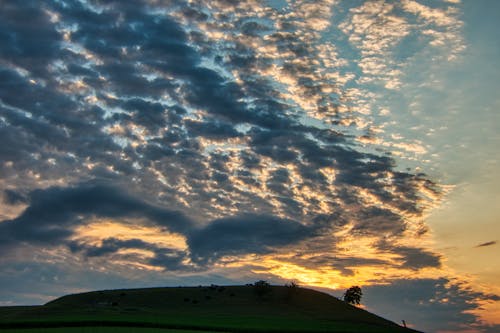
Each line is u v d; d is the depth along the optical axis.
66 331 89.75
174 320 121.81
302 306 182.88
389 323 162.88
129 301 179.75
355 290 192.25
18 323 102.81
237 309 170.25
